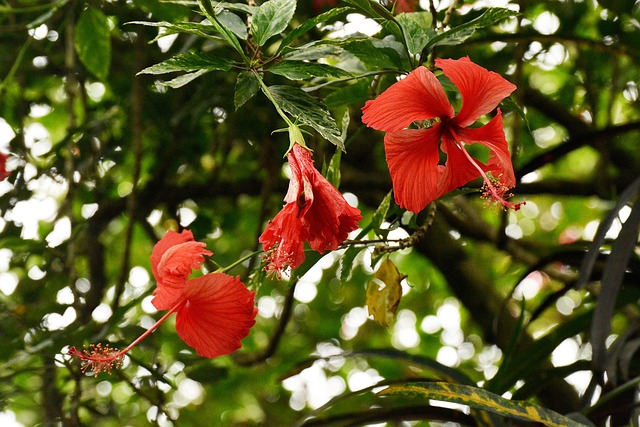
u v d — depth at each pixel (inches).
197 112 69.6
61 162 75.1
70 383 71.7
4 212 72.1
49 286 69.9
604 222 48.9
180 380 75.7
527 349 53.6
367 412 53.6
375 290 46.1
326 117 42.3
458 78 41.8
